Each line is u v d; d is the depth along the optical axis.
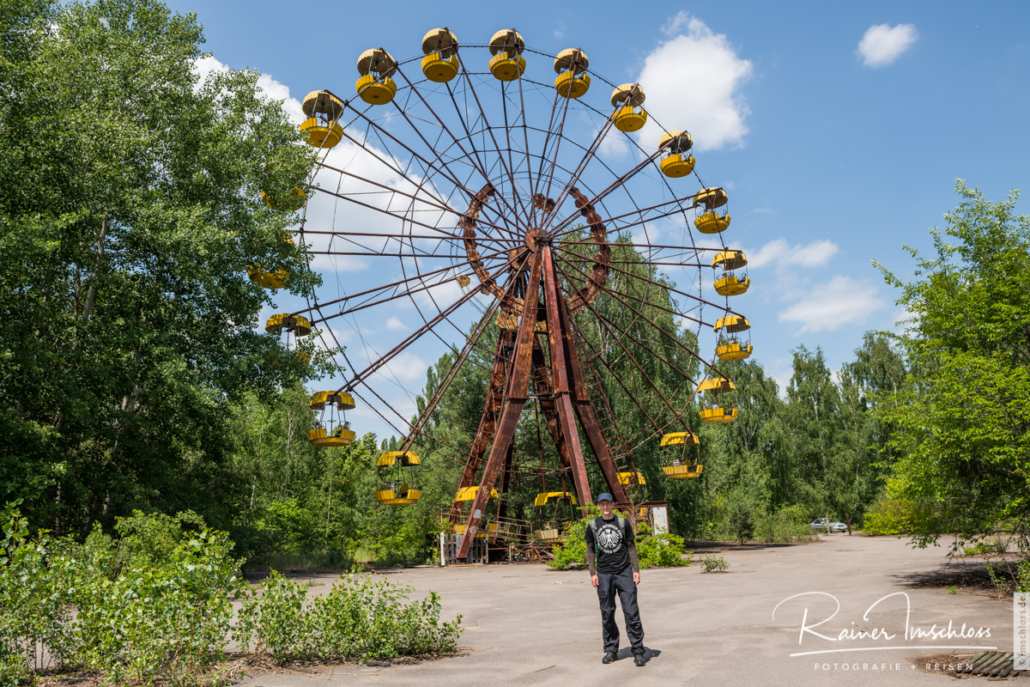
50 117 21.12
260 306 27.67
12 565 6.53
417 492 32.19
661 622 10.28
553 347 31.33
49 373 21.06
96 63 24.67
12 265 18.39
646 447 43.00
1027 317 13.34
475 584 19.98
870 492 65.69
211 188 26.50
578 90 35.06
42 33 23.11
